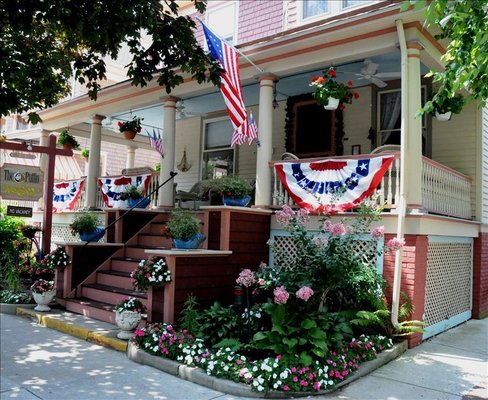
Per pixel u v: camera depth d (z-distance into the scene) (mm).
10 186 9172
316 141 10023
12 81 6992
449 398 4625
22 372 5191
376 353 5758
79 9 5602
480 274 9055
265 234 7879
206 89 9250
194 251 6562
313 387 4641
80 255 8594
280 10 11297
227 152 12008
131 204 9492
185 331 5715
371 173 6797
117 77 17469
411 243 6508
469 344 6879
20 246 10703
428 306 7293
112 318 7234
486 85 4824
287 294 5027
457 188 8242
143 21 5770
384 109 9453
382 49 7059
